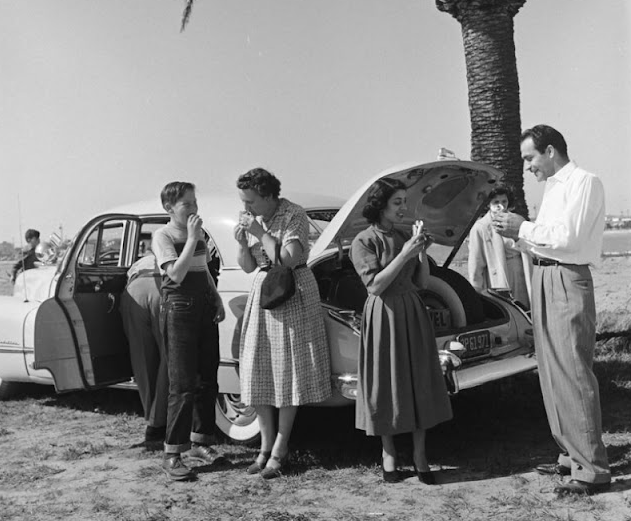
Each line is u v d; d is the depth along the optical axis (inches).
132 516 166.2
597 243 162.9
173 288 191.3
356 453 203.9
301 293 185.6
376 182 183.6
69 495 181.9
